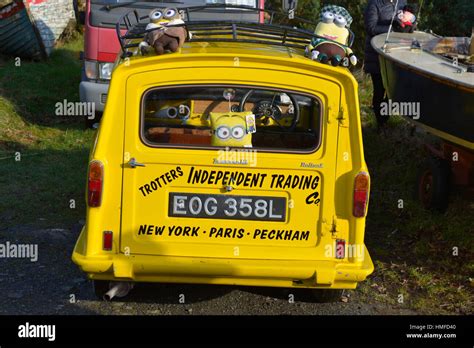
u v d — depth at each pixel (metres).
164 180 4.74
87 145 9.42
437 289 5.84
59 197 7.54
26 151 9.01
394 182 8.49
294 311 5.36
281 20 13.23
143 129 4.71
